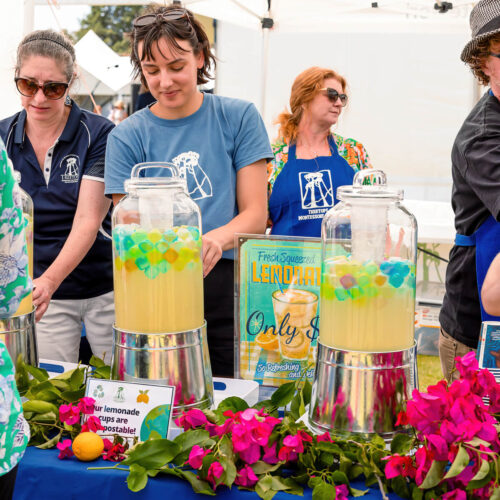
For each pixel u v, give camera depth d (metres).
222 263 1.75
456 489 0.95
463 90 4.41
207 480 1.02
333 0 4.25
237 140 1.75
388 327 1.08
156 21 1.56
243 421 1.04
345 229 1.12
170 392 1.15
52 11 4.30
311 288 1.33
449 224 3.88
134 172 1.29
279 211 2.92
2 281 0.94
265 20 4.40
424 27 4.22
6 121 2.09
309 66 4.50
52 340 2.12
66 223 2.08
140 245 1.15
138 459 1.05
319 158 2.93
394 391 1.08
